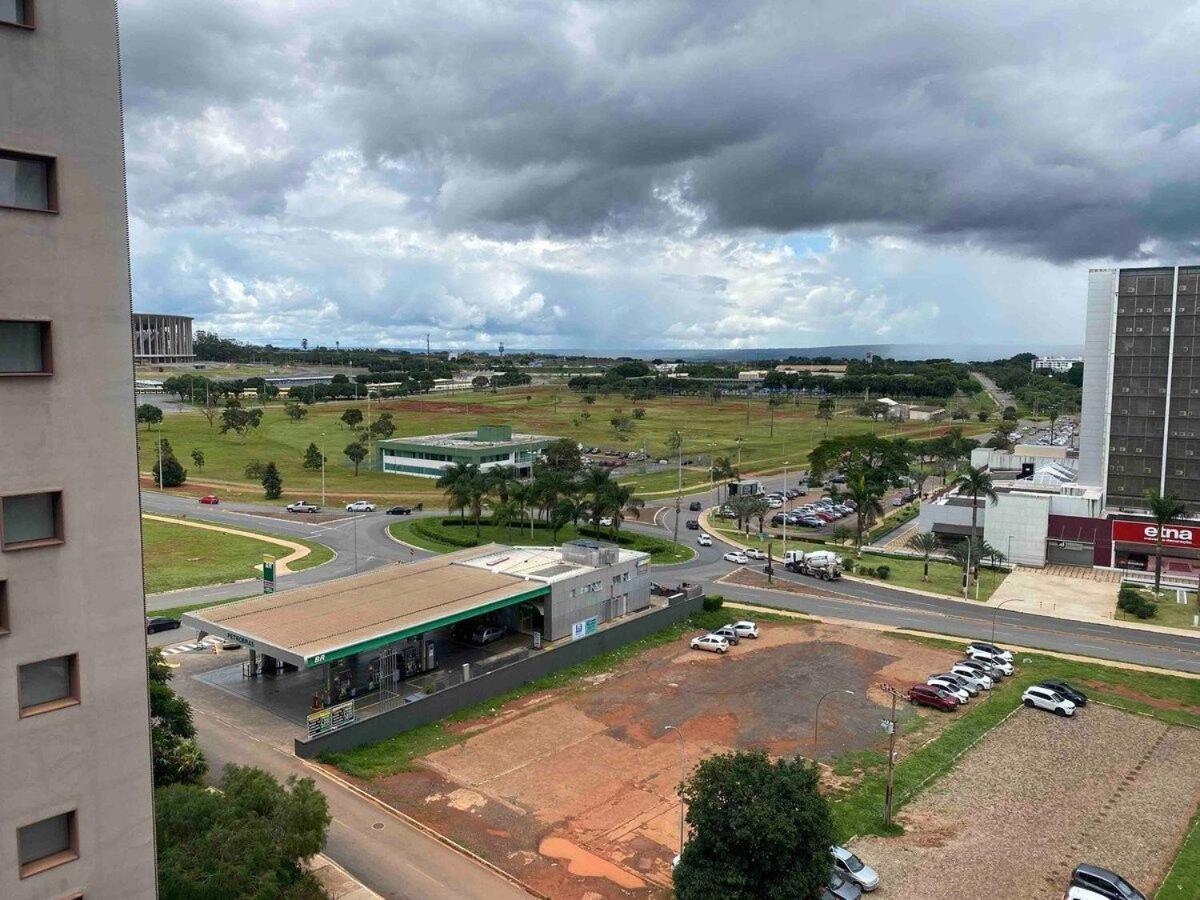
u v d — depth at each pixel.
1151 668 76.81
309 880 38.59
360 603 69.19
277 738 56.03
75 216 22.34
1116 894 41.47
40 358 22.28
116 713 23.78
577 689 68.75
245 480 170.62
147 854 24.69
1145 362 119.88
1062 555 120.69
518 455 185.38
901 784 54.00
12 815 21.91
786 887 37.16
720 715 64.25
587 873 43.12
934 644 82.56
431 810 48.66
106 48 22.75
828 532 141.38
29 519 22.19
